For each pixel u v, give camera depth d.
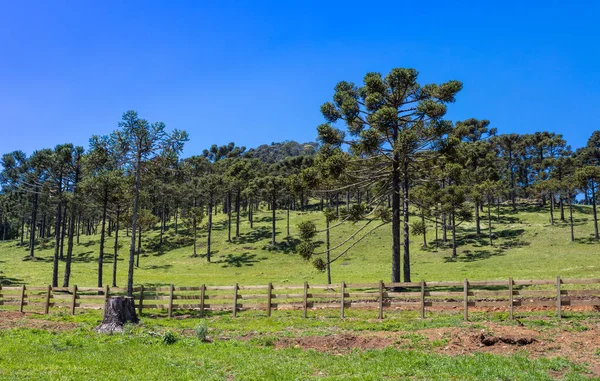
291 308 24.19
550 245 63.97
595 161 118.81
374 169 35.28
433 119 31.00
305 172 34.25
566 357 11.41
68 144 43.88
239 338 16.23
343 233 81.62
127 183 40.97
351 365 11.48
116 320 18.31
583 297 20.00
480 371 10.32
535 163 114.44
